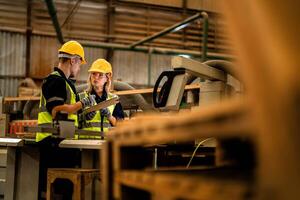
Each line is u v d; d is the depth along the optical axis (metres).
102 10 9.81
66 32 9.53
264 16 0.75
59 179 3.22
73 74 3.47
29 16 9.42
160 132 1.10
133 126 1.24
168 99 2.27
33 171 3.41
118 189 1.38
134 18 10.02
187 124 0.98
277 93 0.70
